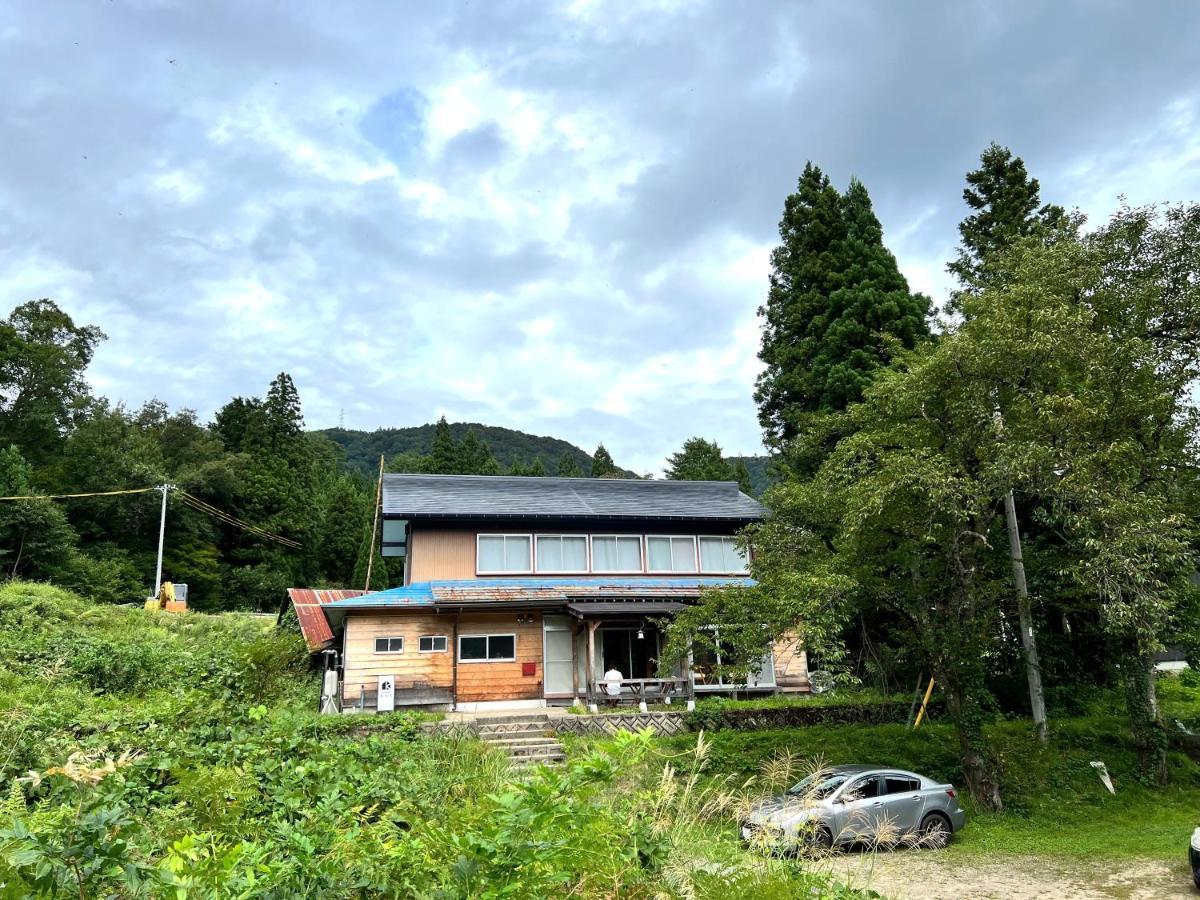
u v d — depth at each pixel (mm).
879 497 12266
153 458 45594
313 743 8734
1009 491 13352
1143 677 15820
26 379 44188
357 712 17797
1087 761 15695
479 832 3443
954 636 14094
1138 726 15695
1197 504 15469
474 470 56594
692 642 15953
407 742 11172
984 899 9000
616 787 5273
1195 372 15320
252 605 46938
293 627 26750
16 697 12312
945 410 13680
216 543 47250
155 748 8219
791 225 29250
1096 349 13055
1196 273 16000
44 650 17156
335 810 5434
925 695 19516
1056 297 13836
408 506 23219
